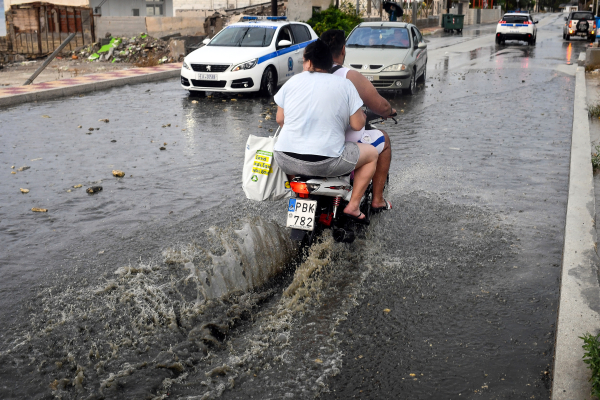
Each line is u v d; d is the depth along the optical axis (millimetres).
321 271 4277
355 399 2877
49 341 3365
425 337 3432
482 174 6867
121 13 37344
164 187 6379
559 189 6270
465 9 65062
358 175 4230
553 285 4086
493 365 3154
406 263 4445
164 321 3568
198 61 12914
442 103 12258
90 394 2887
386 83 13148
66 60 22203
